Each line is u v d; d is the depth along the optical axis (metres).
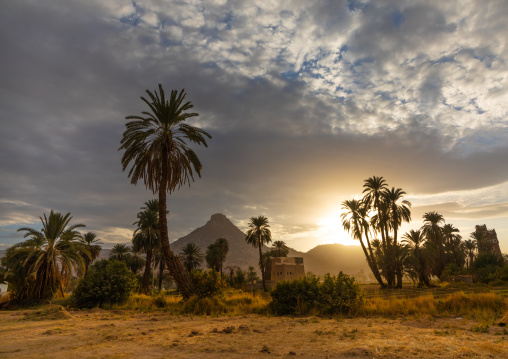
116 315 16.62
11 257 28.67
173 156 23.59
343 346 7.34
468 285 45.94
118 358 6.48
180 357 6.52
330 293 15.75
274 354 6.74
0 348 7.76
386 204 49.69
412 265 47.19
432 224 60.44
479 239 78.38
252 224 67.69
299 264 95.00
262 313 16.62
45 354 6.96
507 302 13.62
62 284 30.75
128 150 23.02
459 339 7.92
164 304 21.28
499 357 6.00
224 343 8.09
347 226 54.34
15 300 28.45
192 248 73.69
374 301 16.50
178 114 23.78
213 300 19.06
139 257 67.44
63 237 30.72
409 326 10.70
